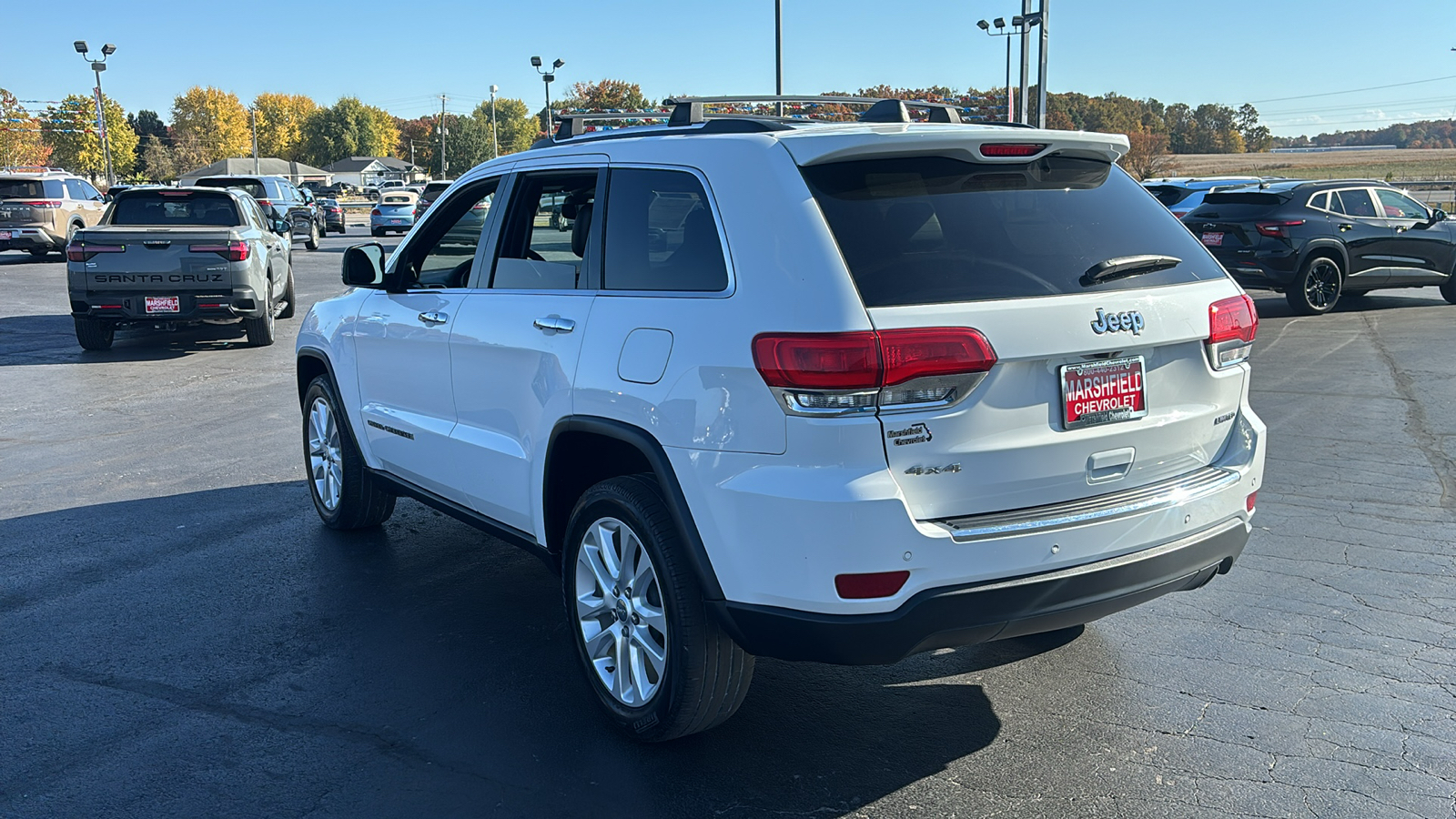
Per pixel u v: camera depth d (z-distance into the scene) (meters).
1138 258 3.21
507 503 4.05
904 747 3.44
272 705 3.76
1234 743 3.42
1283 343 11.76
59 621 4.53
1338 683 3.81
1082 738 3.47
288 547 5.50
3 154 103.38
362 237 37.69
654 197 3.45
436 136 153.12
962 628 2.95
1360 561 5.05
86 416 8.86
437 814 3.08
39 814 3.08
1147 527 3.15
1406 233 14.54
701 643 3.20
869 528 2.81
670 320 3.21
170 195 12.95
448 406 4.39
